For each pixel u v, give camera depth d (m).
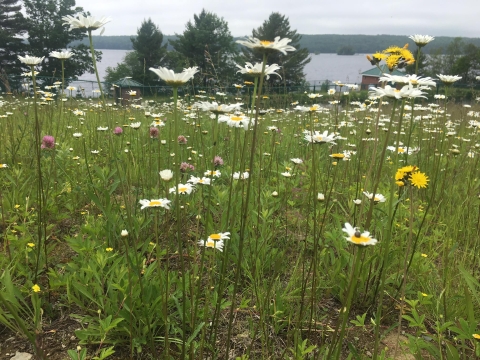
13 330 2.18
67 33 44.84
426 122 7.59
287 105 9.21
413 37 2.74
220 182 4.31
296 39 45.69
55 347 2.14
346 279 2.36
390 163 5.01
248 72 1.79
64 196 3.88
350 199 3.78
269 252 3.06
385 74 2.22
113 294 2.23
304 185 3.97
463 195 4.21
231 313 1.83
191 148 4.66
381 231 2.70
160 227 3.35
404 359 2.18
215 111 1.86
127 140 5.28
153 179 4.05
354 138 6.23
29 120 6.07
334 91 6.30
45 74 38.44
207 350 2.01
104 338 1.96
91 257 2.50
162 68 1.57
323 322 2.45
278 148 5.70
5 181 4.05
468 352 2.22
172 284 2.39
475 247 3.25
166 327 1.80
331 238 2.74
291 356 2.13
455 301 2.54
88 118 6.95
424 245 3.33
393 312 2.60
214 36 38.56
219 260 2.84
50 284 2.37
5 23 43.69
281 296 2.42
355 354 1.78
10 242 2.76
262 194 3.56
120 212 3.30
